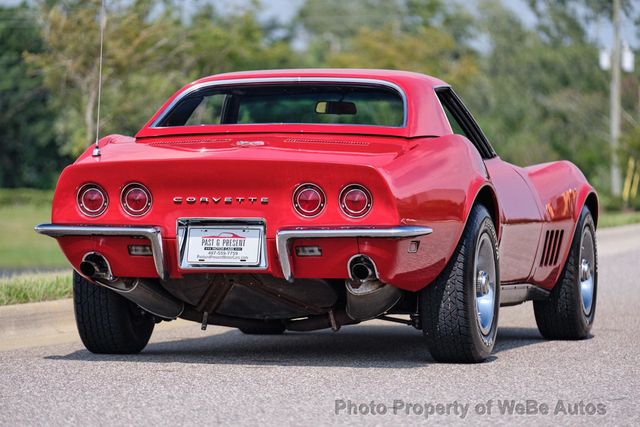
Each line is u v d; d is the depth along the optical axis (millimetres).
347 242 11914
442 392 11258
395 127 12930
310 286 12797
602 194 98312
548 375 12500
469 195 12664
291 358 14000
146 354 14422
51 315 16906
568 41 144750
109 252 12695
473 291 12938
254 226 12125
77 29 81562
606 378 12328
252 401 10672
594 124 121125
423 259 12320
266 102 14633
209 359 13805
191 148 12711
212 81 14273
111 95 83250
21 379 12031
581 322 16516
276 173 11922
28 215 107938
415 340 16578
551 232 15867
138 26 83000
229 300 13289
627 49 97562
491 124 121688
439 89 14000
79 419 9820
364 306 12883
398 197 11773
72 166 12562
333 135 12930
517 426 9617
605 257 35625
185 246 12320
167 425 9562
